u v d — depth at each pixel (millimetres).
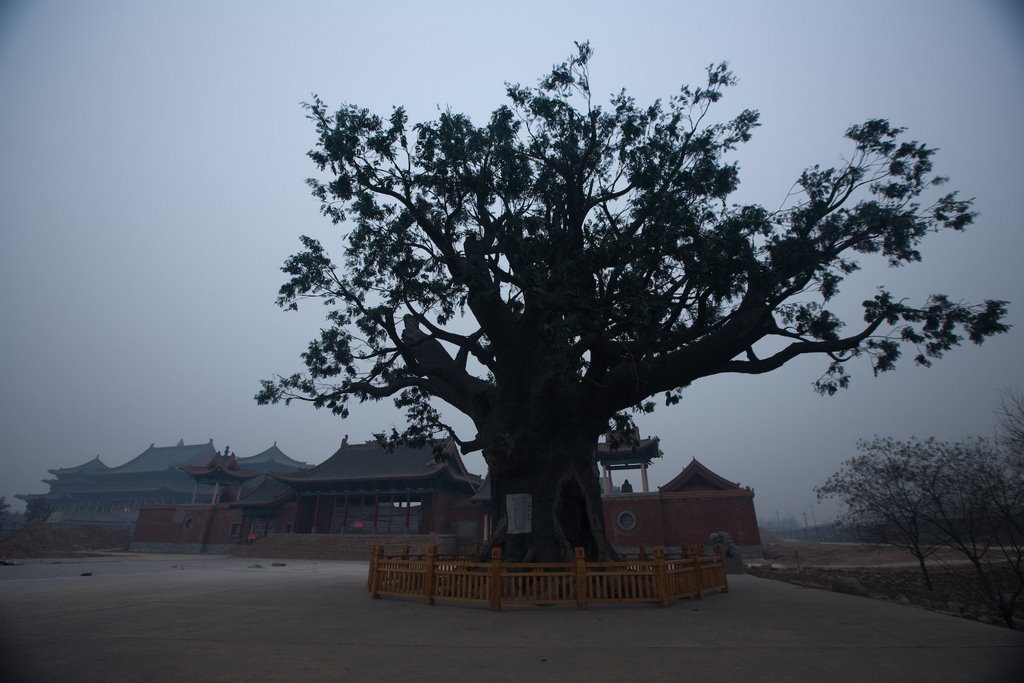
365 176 15461
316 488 51469
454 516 50031
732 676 6102
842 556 43000
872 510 22453
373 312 15039
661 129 15391
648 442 43219
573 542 14789
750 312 14656
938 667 6453
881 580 26109
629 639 8148
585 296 12922
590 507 15039
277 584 16906
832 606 11703
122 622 9406
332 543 44625
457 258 15328
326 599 12836
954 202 13180
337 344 16938
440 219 16094
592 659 6906
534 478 15367
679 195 14039
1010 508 17609
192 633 8398
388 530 49906
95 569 26062
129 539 64312
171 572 23859
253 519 54812
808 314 15508
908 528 22422
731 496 40844
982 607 17969
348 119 14859
